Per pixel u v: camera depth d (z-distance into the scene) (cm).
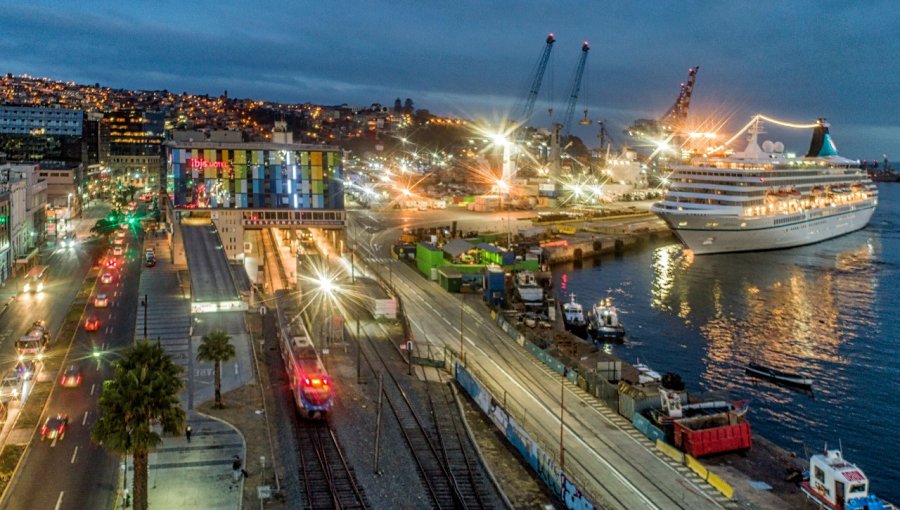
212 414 7731
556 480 6150
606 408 8281
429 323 12275
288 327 9819
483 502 6022
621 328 13512
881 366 11869
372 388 8781
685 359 12212
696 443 6938
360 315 12456
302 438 7219
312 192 18588
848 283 18588
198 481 6222
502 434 7488
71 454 6731
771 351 12706
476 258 16712
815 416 9719
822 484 6062
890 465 8269
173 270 15388
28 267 15562
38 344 9656
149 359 5325
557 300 14888
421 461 6769
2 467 6412
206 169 17875
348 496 6072
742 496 6194
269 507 5850
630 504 5991
